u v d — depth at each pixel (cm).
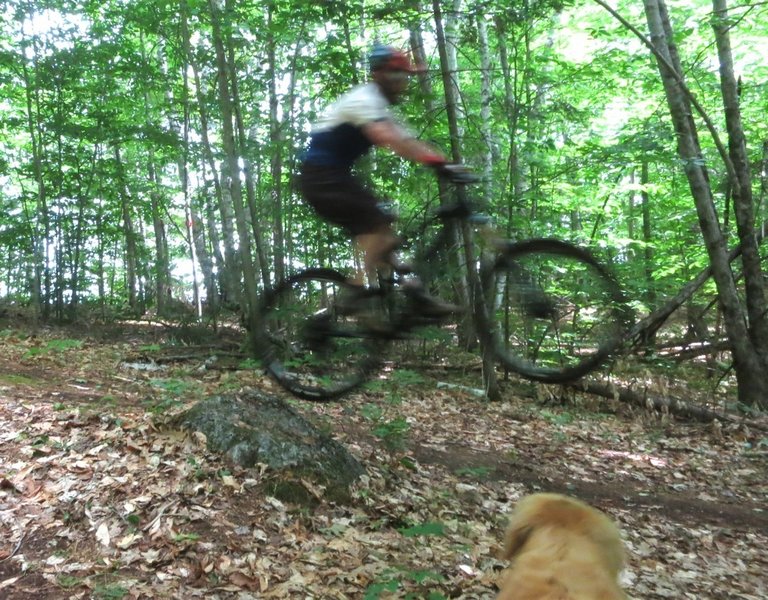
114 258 2175
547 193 1439
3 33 1680
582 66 1327
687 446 995
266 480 558
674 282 1670
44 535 456
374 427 839
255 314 491
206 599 412
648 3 1155
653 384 1198
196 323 1577
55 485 513
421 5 1089
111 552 447
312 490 563
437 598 420
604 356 398
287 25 1209
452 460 811
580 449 945
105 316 1864
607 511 712
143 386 912
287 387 476
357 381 450
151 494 509
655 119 1500
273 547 483
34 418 650
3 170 1789
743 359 1230
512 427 1014
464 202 382
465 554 529
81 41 1560
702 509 762
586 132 1803
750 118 1588
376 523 548
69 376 934
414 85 965
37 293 1595
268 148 1248
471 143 1101
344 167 368
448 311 389
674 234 1784
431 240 393
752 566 613
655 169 1748
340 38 1184
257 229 1325
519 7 1117
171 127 1658
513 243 398
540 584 153
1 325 1525
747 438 1048
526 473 812
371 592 407
